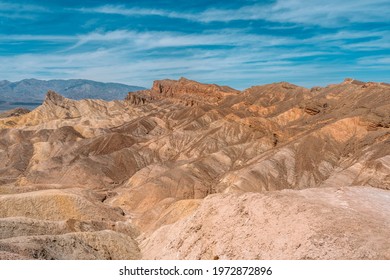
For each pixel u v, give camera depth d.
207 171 116.81
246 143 134.88
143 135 184.25
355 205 33.28
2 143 174.88
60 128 178.88
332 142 117.25
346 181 91.62
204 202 40.28
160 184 103.94
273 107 189.50
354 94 150.12
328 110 151.12
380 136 107.56
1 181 120.19
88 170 125.25
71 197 73.12
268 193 36.25
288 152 114.62
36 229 55.28
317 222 28.88
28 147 156.25
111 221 74.88
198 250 35.97
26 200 68.62
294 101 189.00
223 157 125.62
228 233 34.25
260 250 29.98
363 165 95.00
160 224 68.94
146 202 98.88
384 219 29.92
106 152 151.88
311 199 34.66
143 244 55.81
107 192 110.81
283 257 27.67
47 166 135.00
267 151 122.56
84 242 50.66
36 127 199.00
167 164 128.25
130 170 134.75
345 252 25.11
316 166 109.06
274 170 106.69
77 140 170.75
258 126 152.62
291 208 31.97
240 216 34.94
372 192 37.97
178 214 68.62
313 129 129.12
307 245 27.09
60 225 58.59
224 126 154.88
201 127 168.25
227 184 104.06
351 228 27.42
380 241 25.47
